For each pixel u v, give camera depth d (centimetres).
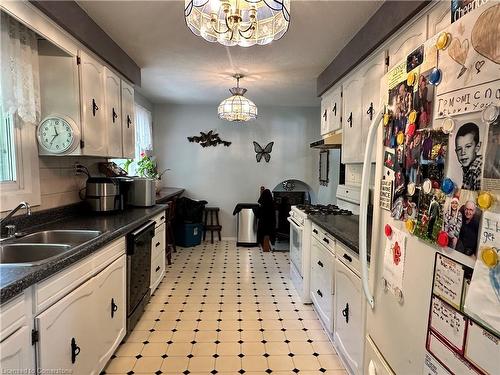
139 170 424
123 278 211
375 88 213
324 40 244
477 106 64
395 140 102
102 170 296
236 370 195
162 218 326
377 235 114
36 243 177
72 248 151
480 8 64
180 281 343
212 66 308
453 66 72
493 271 60
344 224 233
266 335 236
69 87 204
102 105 240
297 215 322
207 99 475
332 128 313
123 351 212
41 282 123
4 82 167
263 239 472
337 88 296
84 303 156
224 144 529
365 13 201
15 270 119
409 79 93
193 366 198
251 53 274
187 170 528
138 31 230
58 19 176
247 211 497
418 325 86
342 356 200
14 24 173
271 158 535
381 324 110
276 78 350
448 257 73
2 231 176
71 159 251
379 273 112
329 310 225
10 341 107
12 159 188
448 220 73
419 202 86
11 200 181
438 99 78
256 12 166
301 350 217
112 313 193
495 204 59
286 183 546
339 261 204
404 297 94
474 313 65
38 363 121
